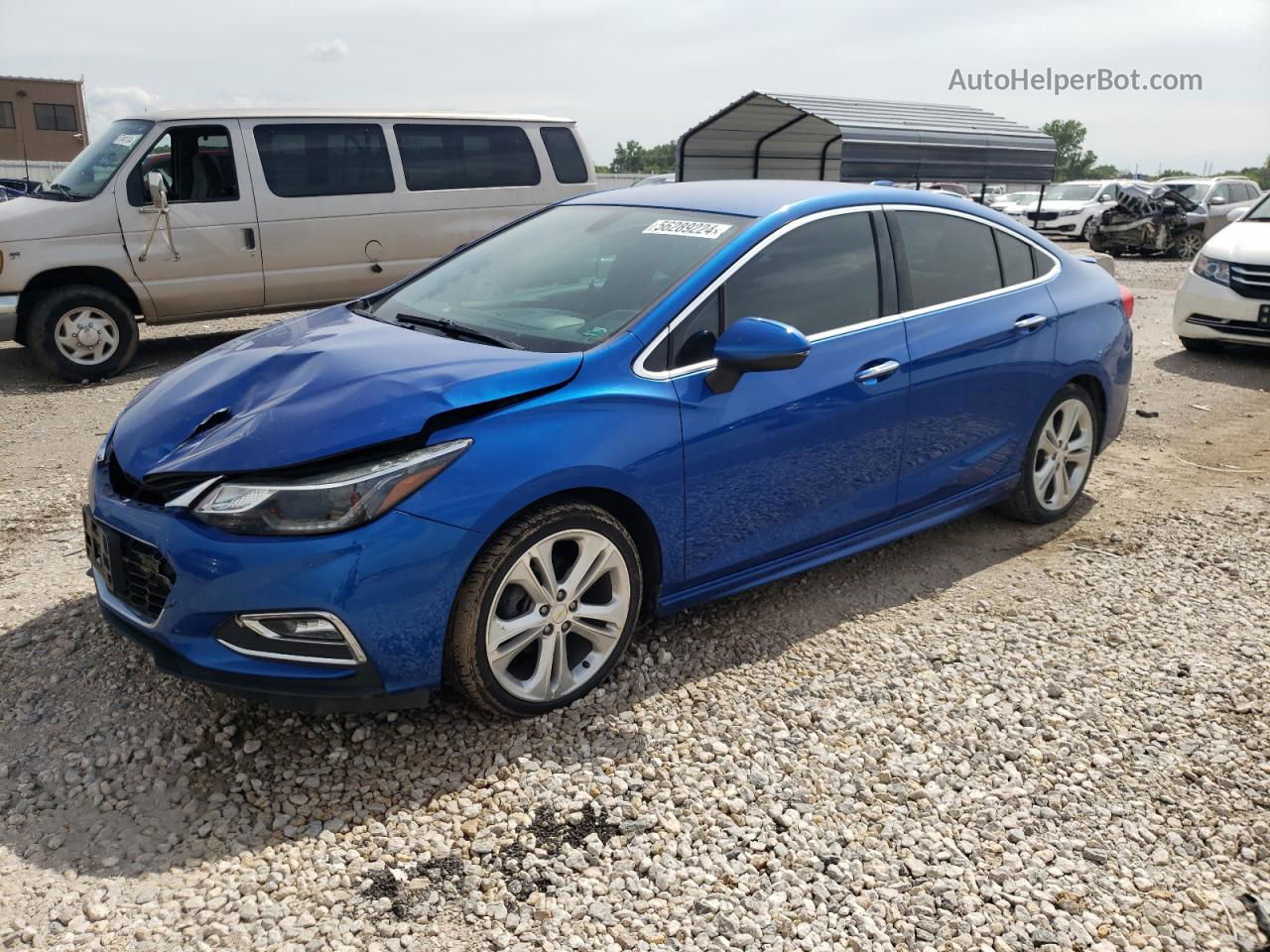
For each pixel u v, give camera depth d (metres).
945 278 4.24
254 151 8.66
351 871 2.54
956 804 2.86
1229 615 4.05
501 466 2.89
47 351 8.09
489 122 9.75
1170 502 5.38
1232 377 8.52
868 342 3.85
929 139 14.03
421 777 2.90
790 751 3.07
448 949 2.31
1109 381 4.98
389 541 2.74
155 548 2.82
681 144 14.34
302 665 2.77
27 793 2.80
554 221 4.32
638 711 3.24
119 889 2.46
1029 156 15.55
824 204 3.89
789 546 3.78
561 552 3.18
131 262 8.27
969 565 4.50
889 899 2.50
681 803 2.83
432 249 9.55
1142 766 3.06
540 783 2.88
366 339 3.44
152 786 2.84
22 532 4.68
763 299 3.59
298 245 8.91
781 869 2.59
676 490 3.30
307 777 2.89
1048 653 3.72
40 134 52.09
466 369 3.05
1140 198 19.89
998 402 4.39
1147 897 2.54
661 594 3.44
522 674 3.19
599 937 2.36
